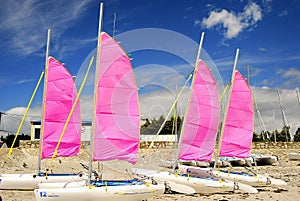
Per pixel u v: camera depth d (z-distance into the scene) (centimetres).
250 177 1697
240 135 1767
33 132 3322
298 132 5603
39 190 1078
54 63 1664
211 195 1459
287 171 2527
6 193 1406
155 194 1219
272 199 1398
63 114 1658
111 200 1131
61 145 1650
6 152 2716
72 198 1088
